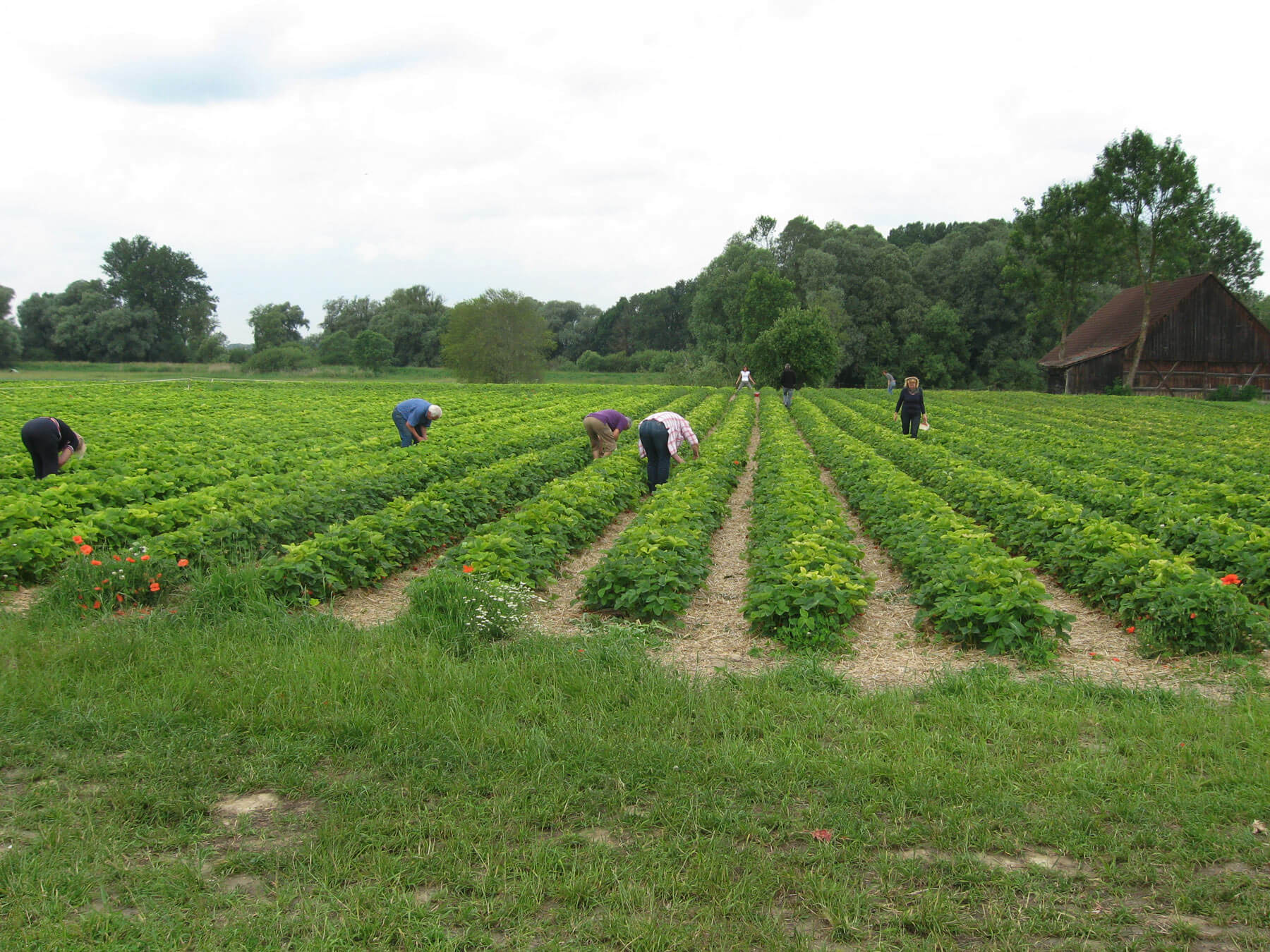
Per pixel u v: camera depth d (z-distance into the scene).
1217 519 10.20
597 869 3.64
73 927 3.24
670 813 4.12
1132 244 51.72
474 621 6.90
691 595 8.68
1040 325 80.00
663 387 51.53
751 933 3.26
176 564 7.97
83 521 10.12
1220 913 3.36
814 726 5.06
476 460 16.59
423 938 3.21
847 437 21.38
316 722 5.06
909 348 76.12
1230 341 53.94
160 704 5.23
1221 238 79.12
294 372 90.25
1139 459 17.62
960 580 7.60
